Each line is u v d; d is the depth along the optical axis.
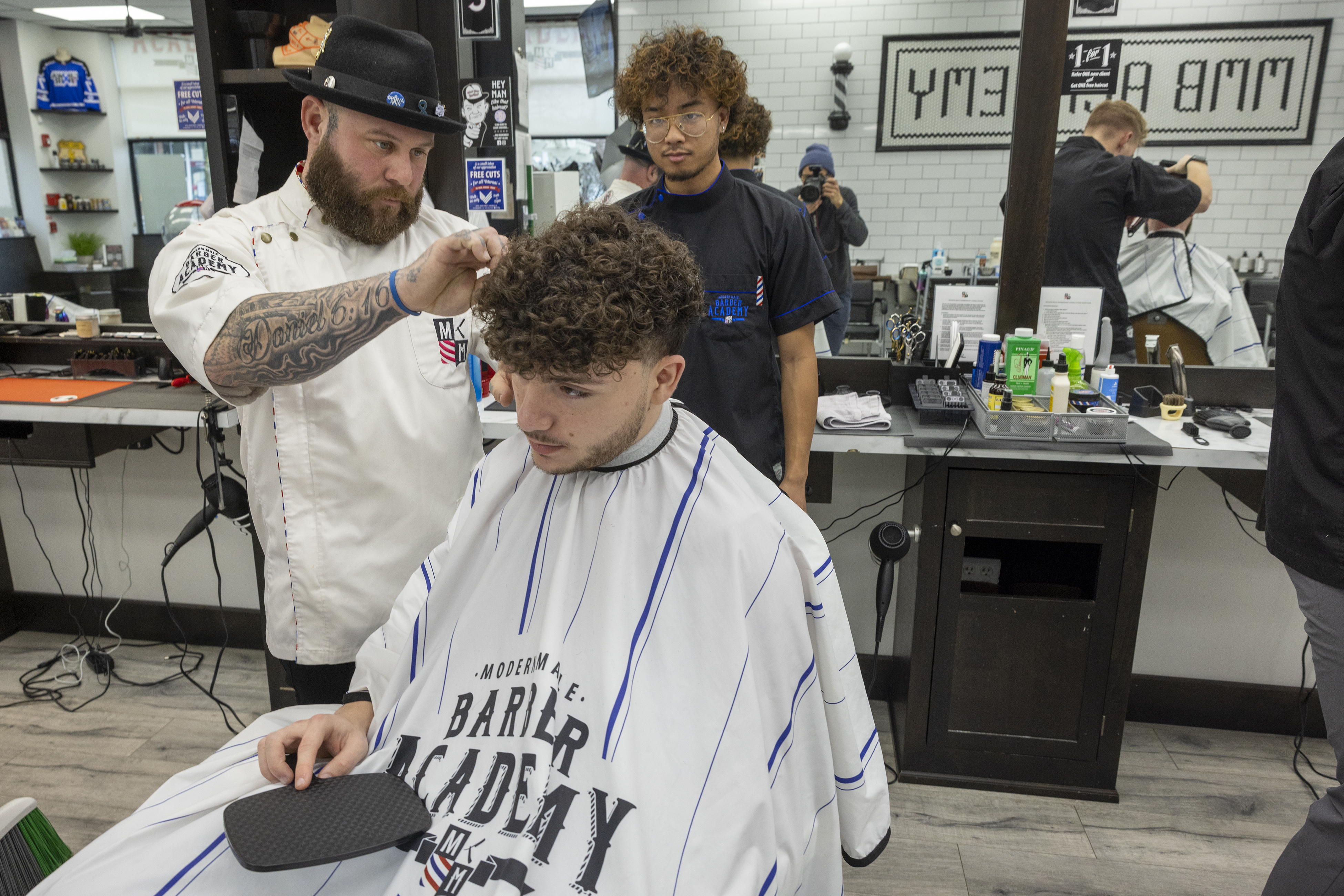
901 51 2.25
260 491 1.20
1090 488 1.78
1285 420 1.28
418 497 1.23
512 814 0.66
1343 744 1.23
